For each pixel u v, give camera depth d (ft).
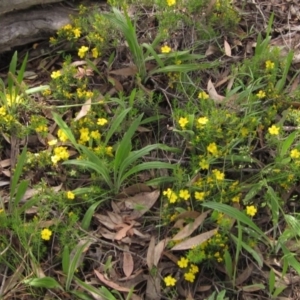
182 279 2.44
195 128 2.67
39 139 2.82
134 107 2.84
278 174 2.57
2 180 2.72
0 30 3.05
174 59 2.93
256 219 2.58
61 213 2.51
